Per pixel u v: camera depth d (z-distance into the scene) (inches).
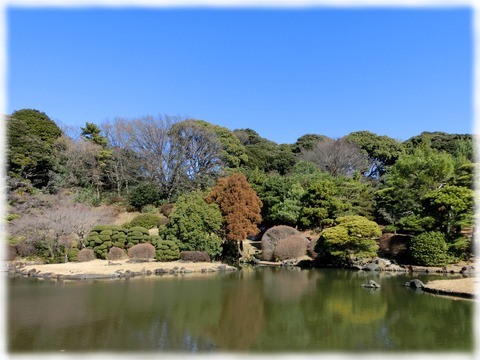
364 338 357.1
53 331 373.1
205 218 980.6
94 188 1571.1
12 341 340.2
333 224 1184.8
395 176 1178.0
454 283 639.1
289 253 1096.8
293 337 362.3
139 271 799.7
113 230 943.0
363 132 2117.4
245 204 1072.8
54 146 1508.4
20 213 1094.4
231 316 446.6
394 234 1101.7
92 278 733.3
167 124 1723.7
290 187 1360.7
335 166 1843.0
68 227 961.5
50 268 795.4
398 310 480.1
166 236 982.4
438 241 900.0
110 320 416.8
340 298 563.5
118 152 1643.7
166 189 1672.0
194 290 619.5
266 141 2459.4
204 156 1765.5
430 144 1849.2
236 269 938.7
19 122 1405.0
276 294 595.2
